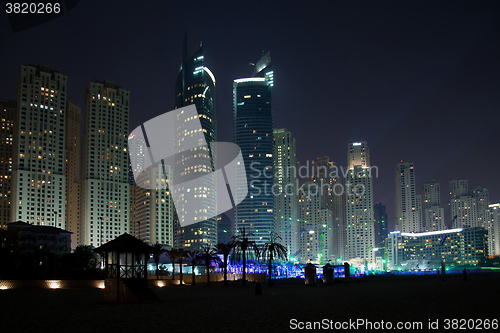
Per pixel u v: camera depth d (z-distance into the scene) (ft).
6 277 514.68
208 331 130.11
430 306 196.95
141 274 237.04
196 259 485.97
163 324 143.64
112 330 131.85
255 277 516.32
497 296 249.96
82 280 394.52
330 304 213.05
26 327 137.69
